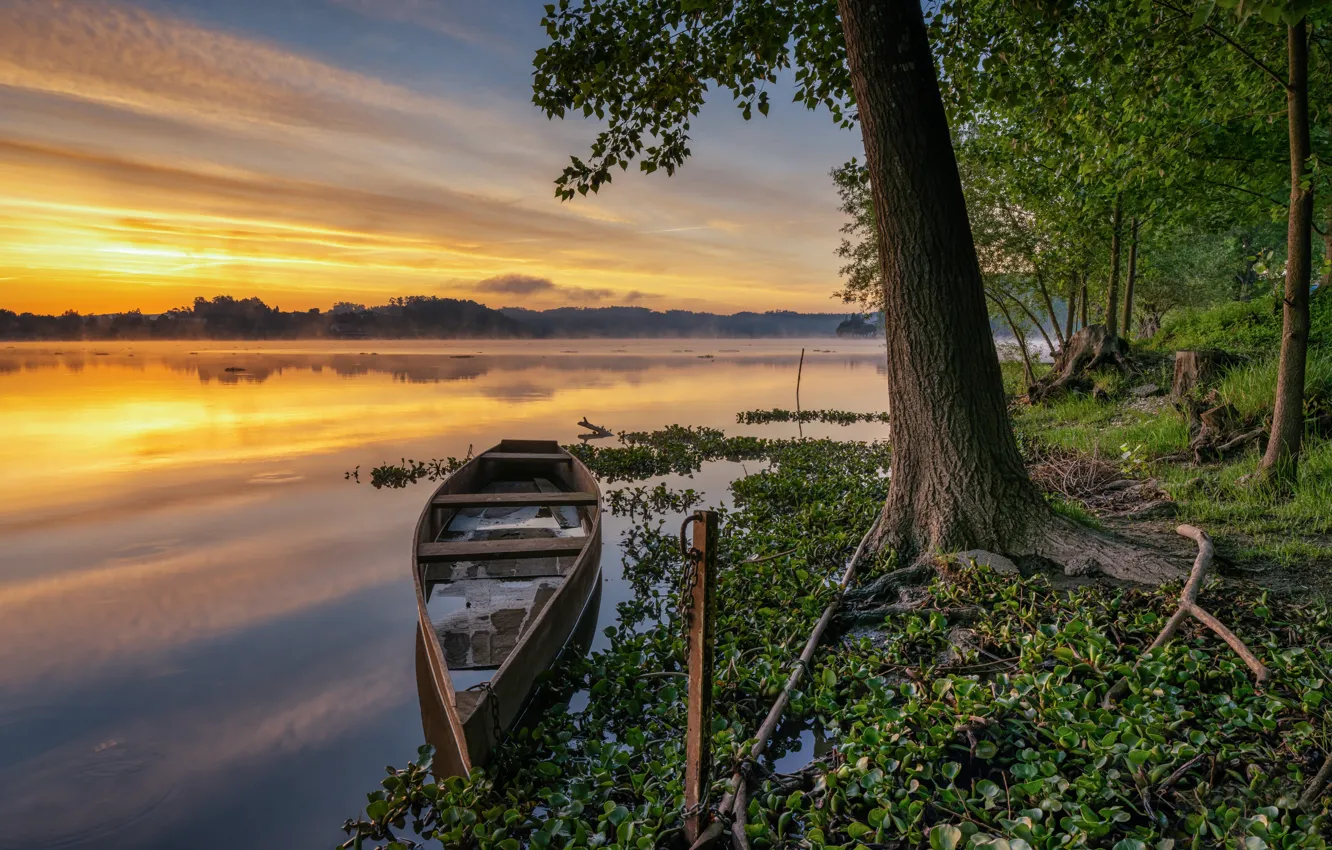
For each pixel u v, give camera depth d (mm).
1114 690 3957
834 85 8586
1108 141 9141
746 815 3348
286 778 4383
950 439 6148
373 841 3744
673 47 8703
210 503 11633
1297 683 3781
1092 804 3148
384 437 18828
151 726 4953
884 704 4172
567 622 5828
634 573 8070
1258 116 8633
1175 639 4508
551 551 6762
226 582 7871
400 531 10000
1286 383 7246
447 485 9844
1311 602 4871
